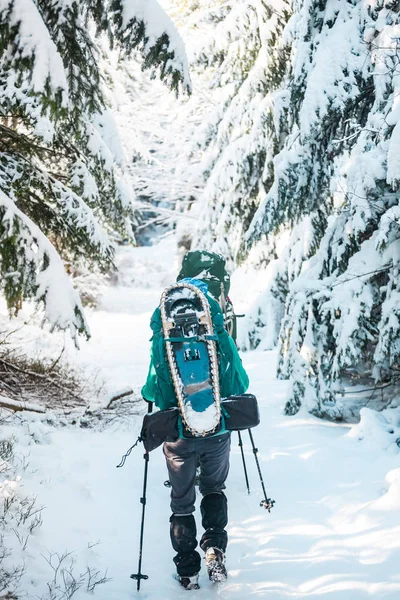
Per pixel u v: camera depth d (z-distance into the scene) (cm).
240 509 454
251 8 1041
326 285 679
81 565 357
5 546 350
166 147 1959
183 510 359
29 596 312
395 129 538
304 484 506
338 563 359
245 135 1227
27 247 537
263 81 1060
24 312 1200
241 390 372
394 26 586
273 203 838
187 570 344
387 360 678
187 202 2020
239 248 1283
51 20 479
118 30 478
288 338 725
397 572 342
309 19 688
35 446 531
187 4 1440
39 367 779
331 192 846
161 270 2612
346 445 584
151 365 363
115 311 1984
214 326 365
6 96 568
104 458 551
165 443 361
